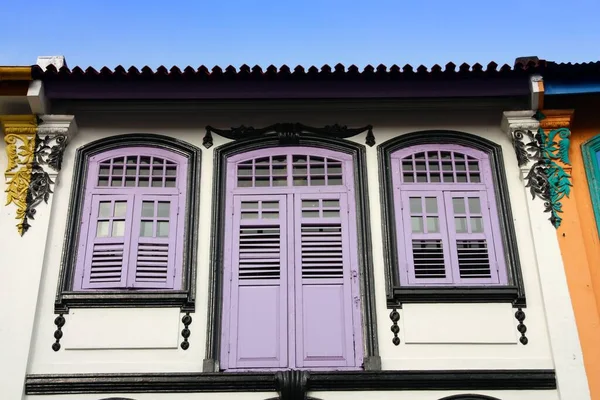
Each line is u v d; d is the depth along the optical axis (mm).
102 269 7383
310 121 8320
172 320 7090
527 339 7020
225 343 7051
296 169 8062
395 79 7938
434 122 8359
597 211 7777
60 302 7082
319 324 7156
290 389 6684
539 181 7820
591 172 8031
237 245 7570
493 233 7660
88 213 7691
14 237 7367
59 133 7977
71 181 7844
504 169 8016
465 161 8133
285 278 7402
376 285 7312
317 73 7852
